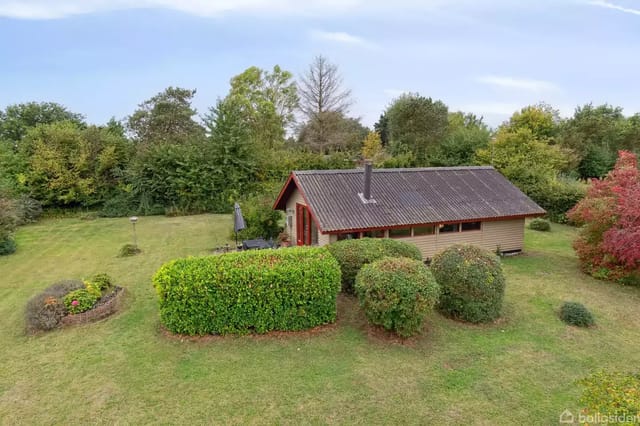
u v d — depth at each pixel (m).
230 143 26.00
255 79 45.22
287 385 6.09
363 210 12.42
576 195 19.92
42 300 8.39
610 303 9.70
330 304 8.07
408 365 6.70
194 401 5.71
